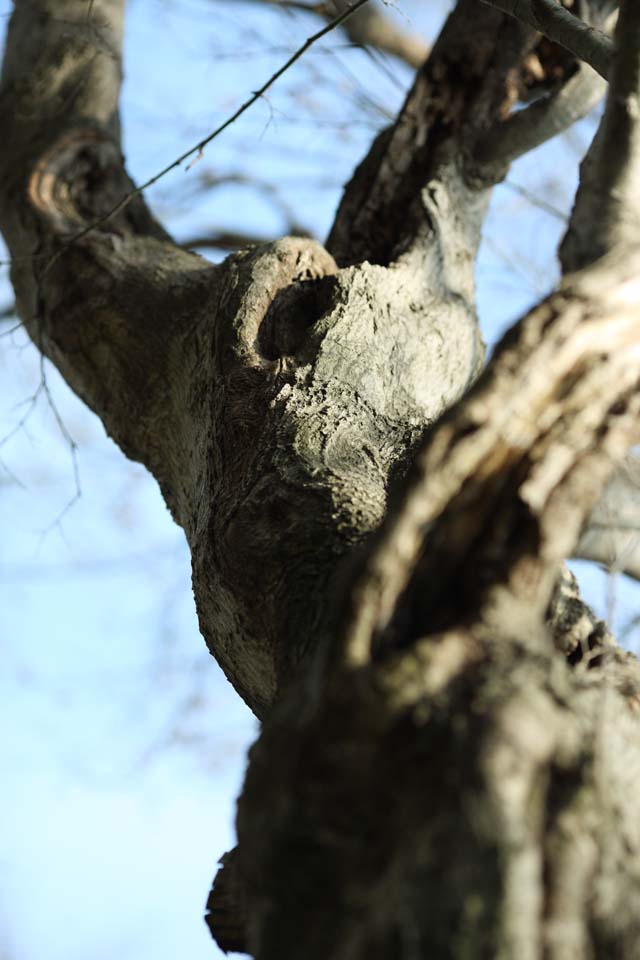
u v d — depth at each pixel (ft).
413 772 7.95
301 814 8.04
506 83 11.62
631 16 9.36
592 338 8.62
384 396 10.18
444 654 8.32
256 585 9.36
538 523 8.46
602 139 9.66
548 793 8.11
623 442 8.56
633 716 8.77
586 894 8.05
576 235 9.92
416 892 7.60
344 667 8.31
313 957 7.74
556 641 9.07
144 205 12.08
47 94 12.16
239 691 9.74
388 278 10.72
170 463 10.85
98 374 11.19
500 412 8.54
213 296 10.77
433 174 11.46
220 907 9.06
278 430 9.86
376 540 8.45
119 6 12.60
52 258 11.16
